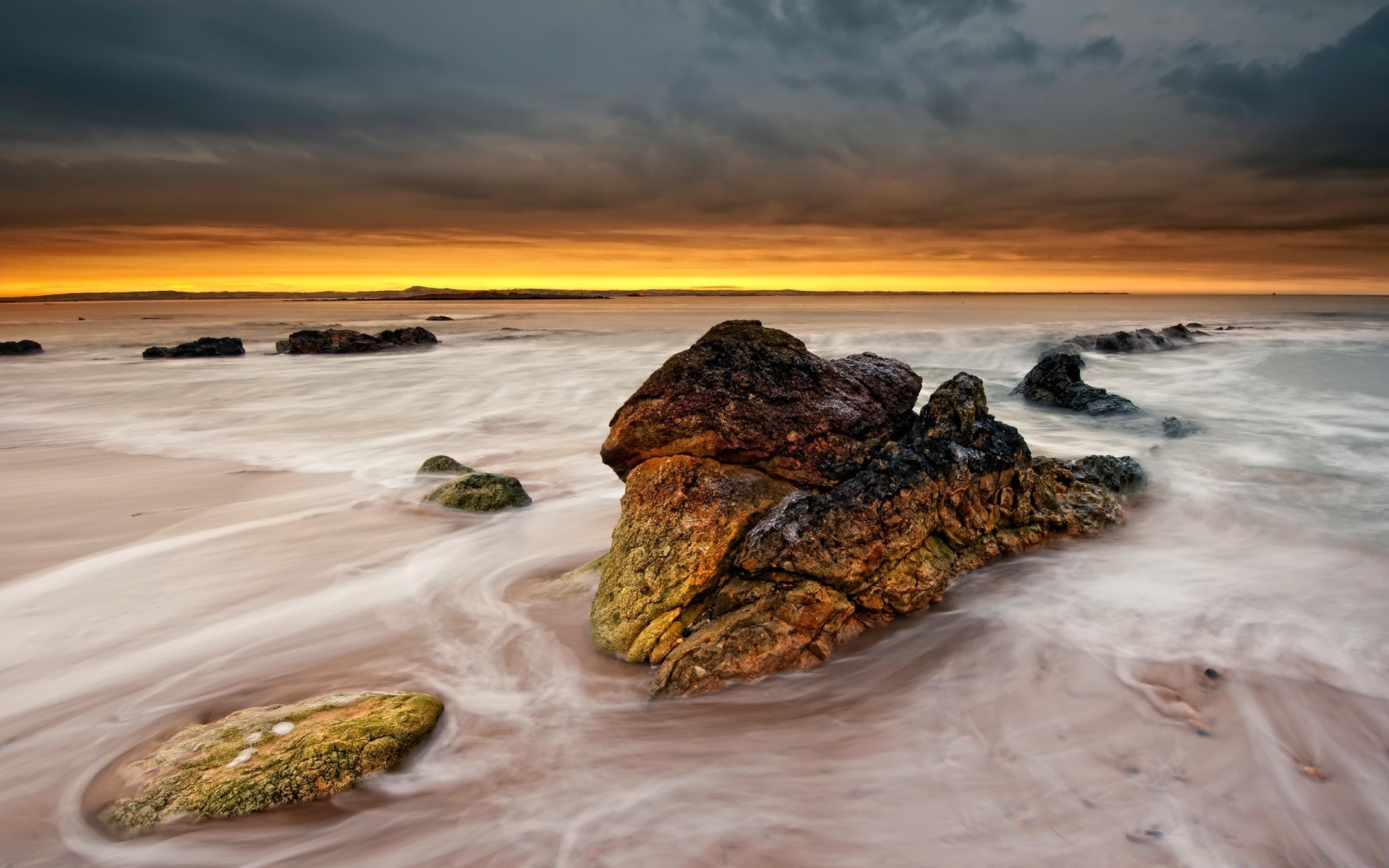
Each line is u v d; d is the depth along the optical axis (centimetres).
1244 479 1118
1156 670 558
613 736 521
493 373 3003
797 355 797
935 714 524
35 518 1066
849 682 562
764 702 542
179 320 7981
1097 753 468
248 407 2203
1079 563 746
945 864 388
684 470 688
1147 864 380
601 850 417
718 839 419
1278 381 2270
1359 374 2400
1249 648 584
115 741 529
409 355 3812
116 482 1281
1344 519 920
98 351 4206
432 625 701
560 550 903
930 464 686
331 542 945
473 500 1062
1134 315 6328
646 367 3184
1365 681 535
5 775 494
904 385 839
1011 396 2000
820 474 722
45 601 770
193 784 445
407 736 487
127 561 883
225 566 865
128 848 421
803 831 421
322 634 689
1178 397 2005
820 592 592
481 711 551
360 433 1767
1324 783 437
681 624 605
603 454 761
